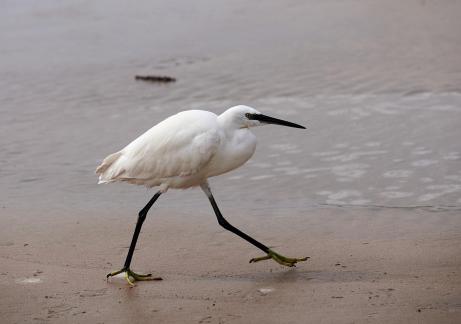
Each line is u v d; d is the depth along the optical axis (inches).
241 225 482.0
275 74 813.9
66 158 628.1
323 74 799.1
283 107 713.6
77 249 449.4
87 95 796.6
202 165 410.9
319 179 553.6
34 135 687.7
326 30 954.7
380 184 536.7
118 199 542.3
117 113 735.7
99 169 430.3
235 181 563.2
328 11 1036.5
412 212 486.3
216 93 772.6
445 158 569.6
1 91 829.2
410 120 651.5
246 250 441.4
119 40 999.6
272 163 590.2
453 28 917.2
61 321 349.7
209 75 830.5
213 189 550.9
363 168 566.6
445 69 780.0
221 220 422.3
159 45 962.1
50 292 384.2
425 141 603.8
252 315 347.3
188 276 404.5
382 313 340.8
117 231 478.6
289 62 848.9
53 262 428.8
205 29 1012.5
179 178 414.9
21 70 900.0
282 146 621.0
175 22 1059.3
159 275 406.9
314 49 885.2
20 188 569.0
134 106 753.6
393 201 507.2
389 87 742.5
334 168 570.9
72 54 953.5
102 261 429.7
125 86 817.5
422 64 802.2
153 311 357.4
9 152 647.8
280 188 544.1
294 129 654.5
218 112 715.4
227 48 924.0
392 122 650.8
